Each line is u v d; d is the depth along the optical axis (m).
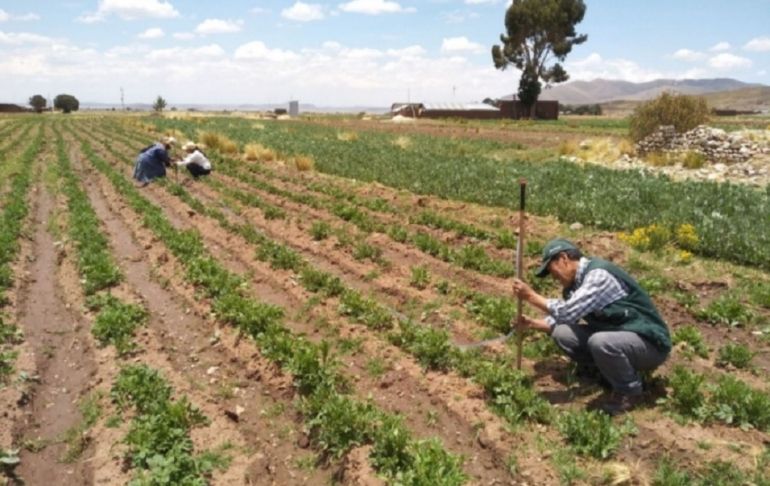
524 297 7.09
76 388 8.08
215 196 20.11
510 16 87.00
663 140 28.97
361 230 15.16
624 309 6.67
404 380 7.72
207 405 7.37
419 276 11.16
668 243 12.98
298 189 21.47
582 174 22.55
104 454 6.56
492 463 6.09
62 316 10.43
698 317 9.39
